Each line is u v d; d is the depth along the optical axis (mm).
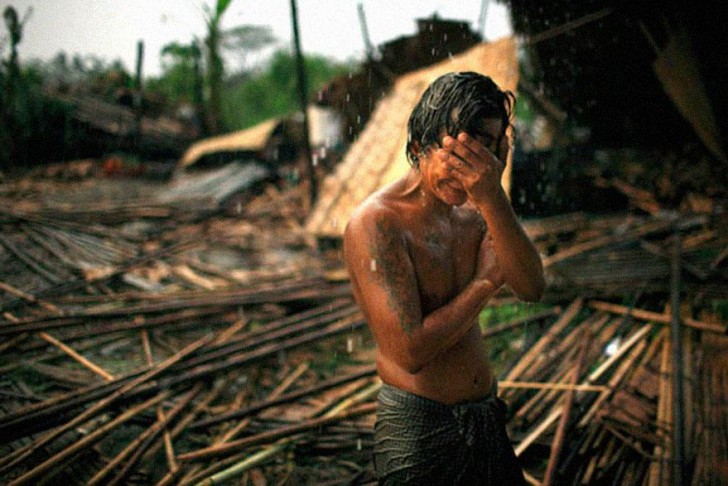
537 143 11320
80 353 4363
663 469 2896
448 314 1567
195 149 16969
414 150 1594
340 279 5973
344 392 3746
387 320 1551
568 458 2957
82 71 25969
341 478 2959
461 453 1714
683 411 3377
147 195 12641
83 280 5977
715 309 4883
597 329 4633
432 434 1708
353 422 3447
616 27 7871
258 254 7781
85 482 2789
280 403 3537
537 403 3531
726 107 6914
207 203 11773
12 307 5016
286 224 9820
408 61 10516
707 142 7508
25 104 16922
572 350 4289
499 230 1514
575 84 9188
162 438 3209
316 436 3258
